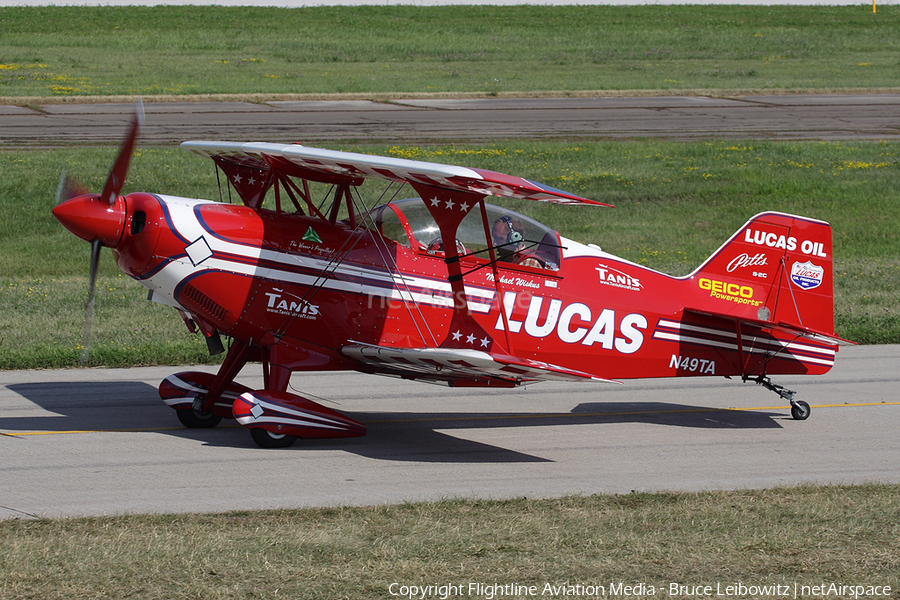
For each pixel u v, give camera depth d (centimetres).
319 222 2914
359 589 1694
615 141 10488
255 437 2775
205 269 2756
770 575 1809
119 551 1827
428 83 14962
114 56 17438
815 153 9931
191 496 2247
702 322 3316
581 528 2058
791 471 2666
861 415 3444
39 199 7225
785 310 3422
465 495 2320
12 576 1688
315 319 2864
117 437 2827
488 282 3020
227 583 1698
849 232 7750
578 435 3097
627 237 7344
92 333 4253
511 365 2502
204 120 10756
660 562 1864
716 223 7831
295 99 12925
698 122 11919
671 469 2667
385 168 2473
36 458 2547
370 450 2808
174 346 4022
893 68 17725
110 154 8506
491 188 2467
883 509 2245
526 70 17238
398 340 2955
